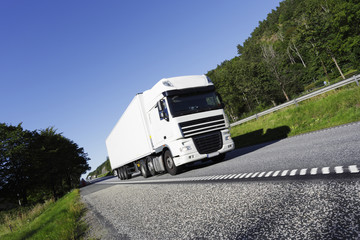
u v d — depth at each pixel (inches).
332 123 395.5
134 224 149.9
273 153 263.1
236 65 2133.4
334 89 575.5
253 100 2143.2
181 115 312.0
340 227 69.6
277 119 582.2
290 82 2038.6
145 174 475.2
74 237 174.7
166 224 126.7
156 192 238.7
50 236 205.0
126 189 367.9
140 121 422.9
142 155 458.3
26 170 1285.7
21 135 1363.2
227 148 326.0
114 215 200.4
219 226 100.0
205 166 345.1
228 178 191.8
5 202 1283.2
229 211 114.1
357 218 71.0
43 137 1574.8
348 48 1662.2
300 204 95.7
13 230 415.5
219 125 329.1
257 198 119.8
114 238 135.4
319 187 107.5
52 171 1424.7
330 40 1743.4
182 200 166.7
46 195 1699.1
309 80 2566.4
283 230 79.1
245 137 641.6
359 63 1659.7
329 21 1732.3
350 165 126.2
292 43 3174.2
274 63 1979.6
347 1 1753.2
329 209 83.1
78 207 333.4
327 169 131.8
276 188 126.1
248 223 93.4
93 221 208.4
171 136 319.0
